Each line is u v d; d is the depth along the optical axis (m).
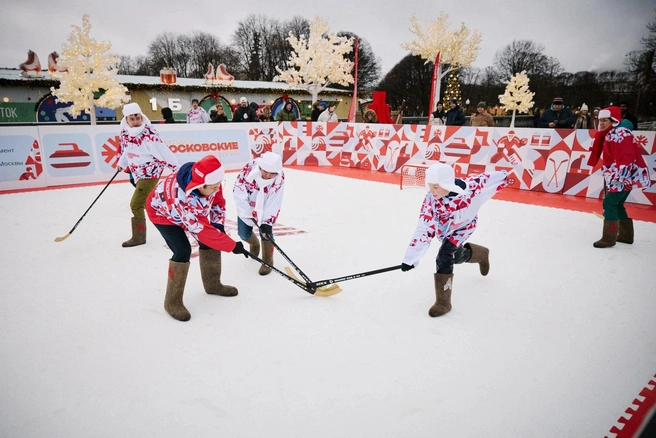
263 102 21.89
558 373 2.27
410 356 2.41
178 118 19.44
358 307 3.01
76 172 7.75
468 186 2.73
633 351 2.49
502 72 31.53
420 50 16.61
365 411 1.96
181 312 2.79
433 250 4.29
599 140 4.40
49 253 4.05
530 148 7.38
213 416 1.91
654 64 25.83
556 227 5.13
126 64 38.12
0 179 7.04
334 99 24.67
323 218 5.44
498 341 2.59
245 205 3.35
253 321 2.79
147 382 2.15
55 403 1.98
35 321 2.76
